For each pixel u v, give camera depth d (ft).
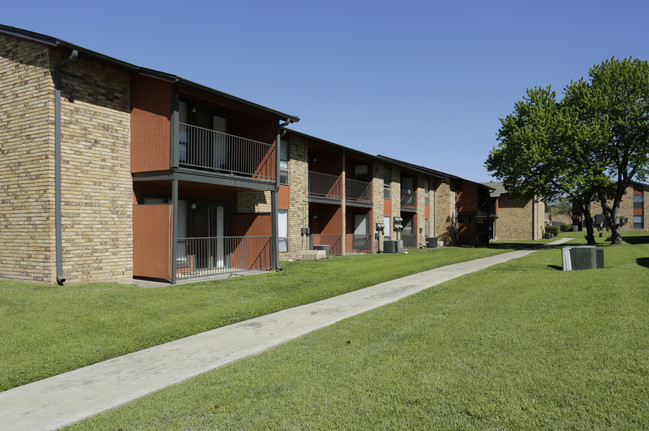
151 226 39.27
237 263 52.34
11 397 15.05
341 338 21.18
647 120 94.79
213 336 23.08
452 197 121.49
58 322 24.53
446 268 54.39
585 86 102.99
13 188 36.50
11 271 36.76
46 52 34.55
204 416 12.87
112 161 38.83
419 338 20.04
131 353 20.27
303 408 13.03
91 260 37.01
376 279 44.09
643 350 16.74
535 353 16.96
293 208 64.28
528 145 100.83
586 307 24.91
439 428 11.55
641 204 198.29
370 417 12.30
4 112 37.01
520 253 82.84
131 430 12.19
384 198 90.84
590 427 11.30
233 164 53.31
